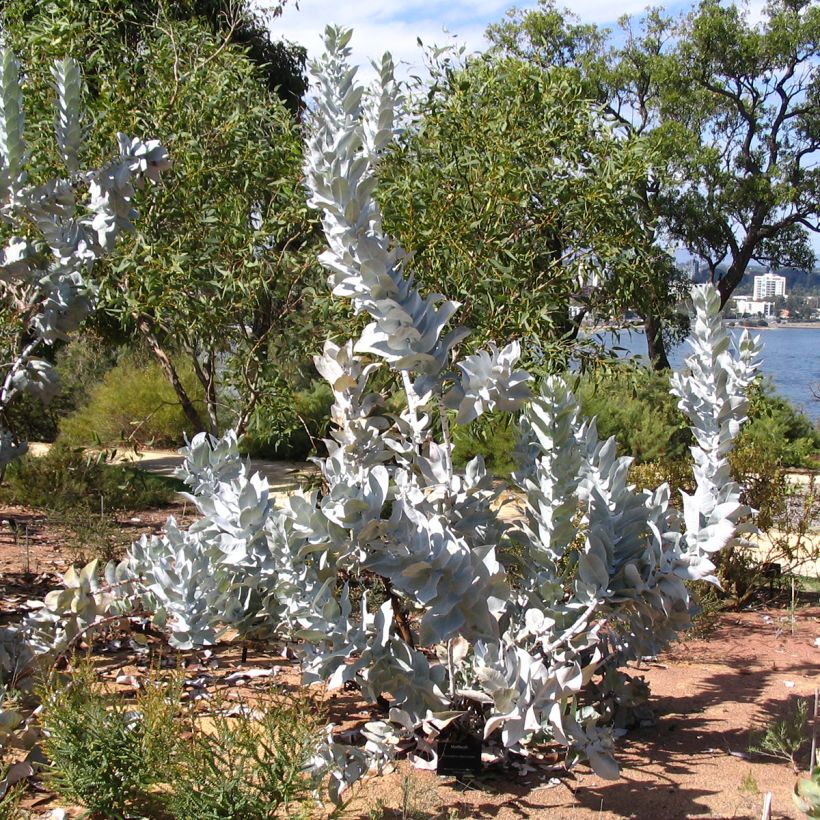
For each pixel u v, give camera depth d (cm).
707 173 2227
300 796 325
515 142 638
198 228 702
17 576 650
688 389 373
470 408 330
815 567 848
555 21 2250
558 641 345
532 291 632
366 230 322
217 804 290
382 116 332
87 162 665
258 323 754
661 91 2339
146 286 649
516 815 340
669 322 1025
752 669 537
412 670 331
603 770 338
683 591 351
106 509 904
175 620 386
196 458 365
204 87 720
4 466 400
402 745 392
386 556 324
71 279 371
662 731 436
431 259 623
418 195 627
